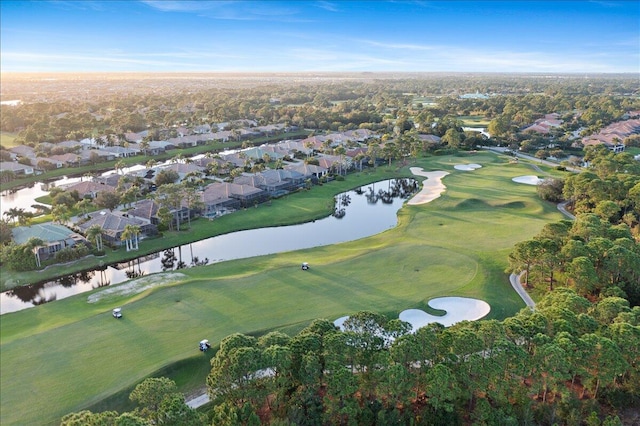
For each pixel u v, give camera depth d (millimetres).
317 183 156500
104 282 88125
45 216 122688
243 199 132375
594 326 53750
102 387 53156
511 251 89188
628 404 49031
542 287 78188
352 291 76938
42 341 62531
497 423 45219
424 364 48469
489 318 69125
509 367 47500
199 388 54906
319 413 45750
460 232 107875
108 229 104750
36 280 86500
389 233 109438
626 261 71000
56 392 52531
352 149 193125
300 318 67750
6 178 157250
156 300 73000
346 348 47531
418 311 70688
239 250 103000
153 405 42688
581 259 70062
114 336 63281
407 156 192375
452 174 165500
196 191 131000
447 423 45531
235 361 45344
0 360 58719
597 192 113250
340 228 117750
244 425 44438
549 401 49656
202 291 76000
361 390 48750
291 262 90250
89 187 137500
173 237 107812
